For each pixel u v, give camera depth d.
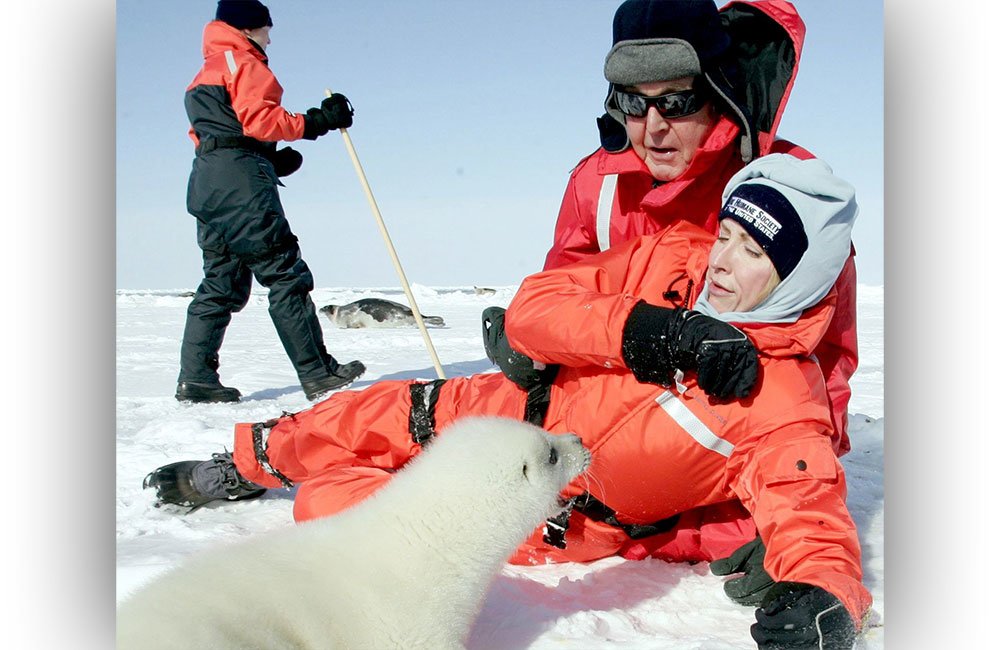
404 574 1.84
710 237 2.56
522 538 2.04
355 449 2.76
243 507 3.05
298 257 5.20
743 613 2.19
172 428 4.17
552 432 2.39
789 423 2.07
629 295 2.24
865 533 2.76
